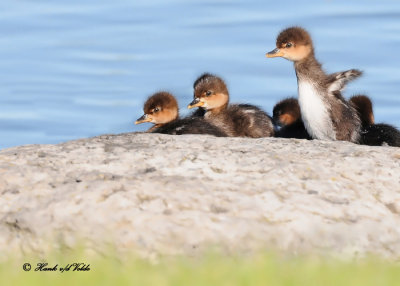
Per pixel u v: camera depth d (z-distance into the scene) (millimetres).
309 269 10664
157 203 11992
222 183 12727
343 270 10625
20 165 13219
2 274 10875
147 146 14125
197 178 12867
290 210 12227
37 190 12469
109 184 12305
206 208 12047
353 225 12211
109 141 14414
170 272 10758
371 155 14039
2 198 12398
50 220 11852
